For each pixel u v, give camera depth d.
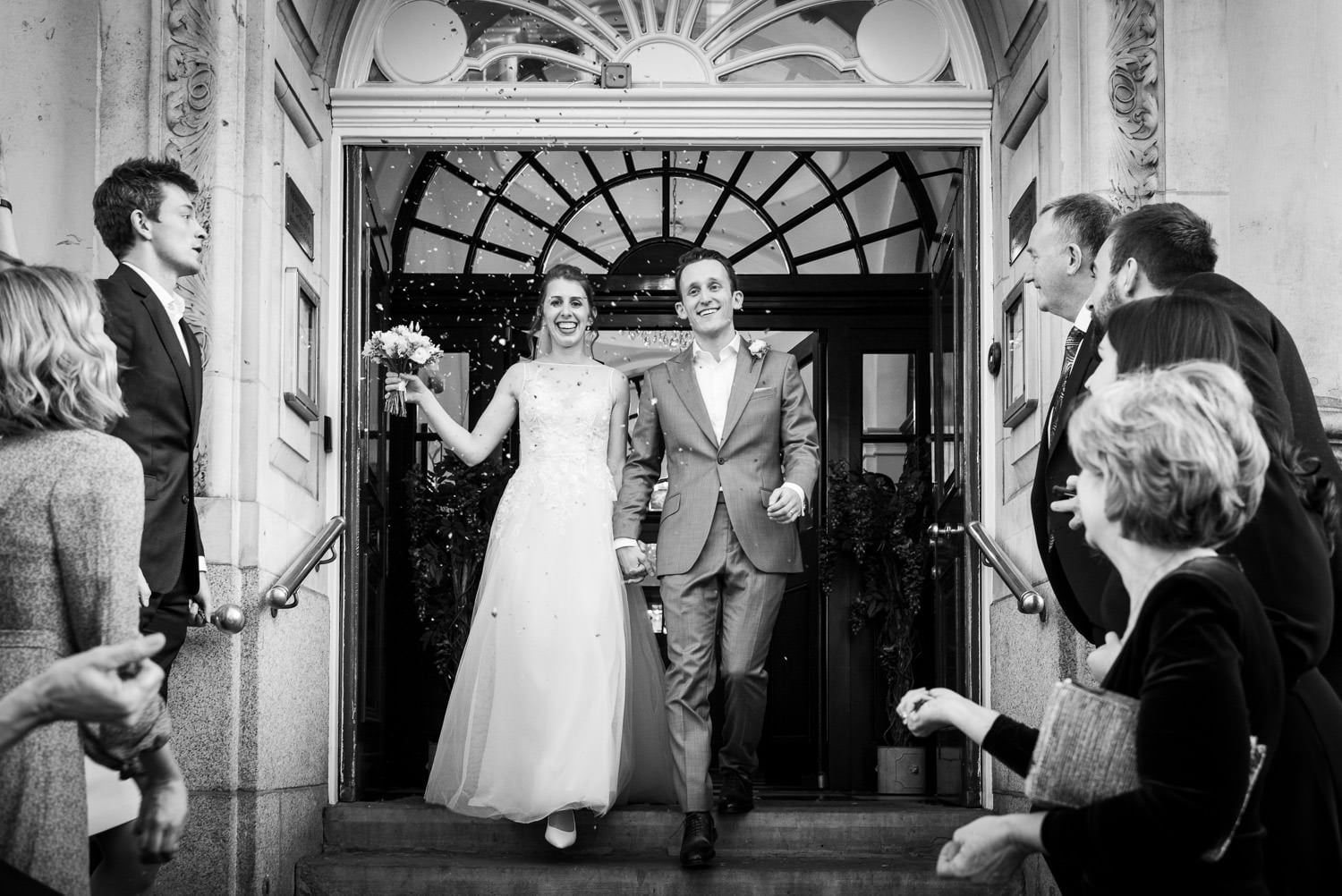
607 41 5.97
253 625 4.49
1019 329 5.26
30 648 2.32
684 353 5.25
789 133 5.87
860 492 7.01
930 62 5.92
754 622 4.95
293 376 5.11
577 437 5.16
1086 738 2.10
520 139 5.89
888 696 6.89
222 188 4.66
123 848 3.33
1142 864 2.01
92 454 2.40
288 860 4.69
